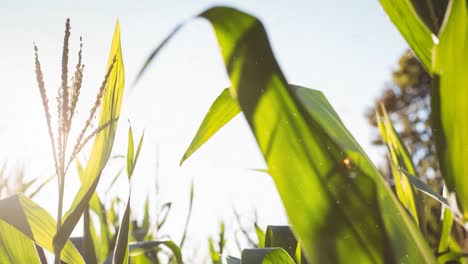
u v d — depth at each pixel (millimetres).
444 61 944
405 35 1202
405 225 977
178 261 1836
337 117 1074
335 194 987
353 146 1020
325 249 969
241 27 1000
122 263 1488
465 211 942
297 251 1646
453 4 934
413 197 1574
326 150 1001
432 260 951
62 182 1479
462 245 1506
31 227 1688
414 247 961
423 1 1105
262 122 1002
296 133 1003
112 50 1589
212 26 1003
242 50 1003
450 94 944
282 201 987
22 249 1697
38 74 1461
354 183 990
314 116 1049
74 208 1537
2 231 1693
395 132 1660
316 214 985
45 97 1459
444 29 940
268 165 998
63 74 1452
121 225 1497
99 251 2125
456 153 943
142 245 1821
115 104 1561
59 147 1471
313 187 992
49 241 1686
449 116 945
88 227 1853
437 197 1267
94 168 1550
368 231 972
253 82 1001
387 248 961
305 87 1101
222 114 1233
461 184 943
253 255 1340
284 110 1004
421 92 11805
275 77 1000
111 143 1536
